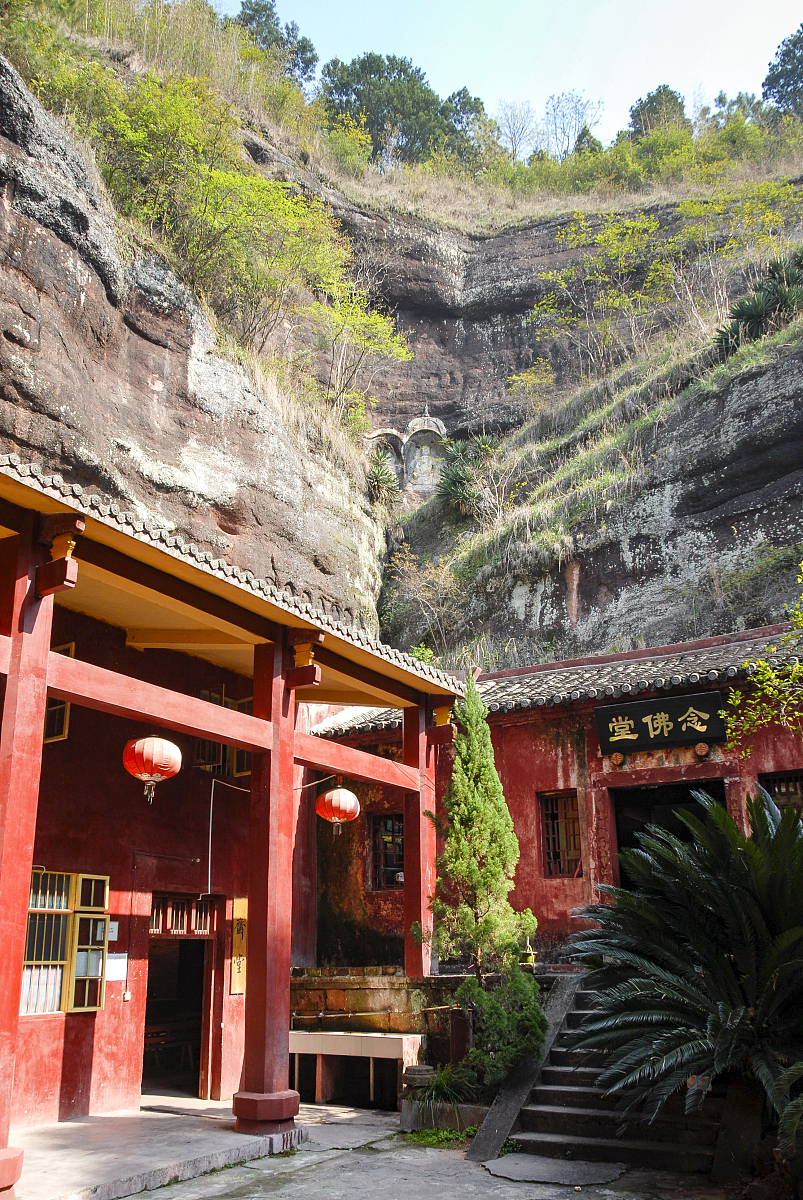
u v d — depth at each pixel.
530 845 12.34
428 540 24.95
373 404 26.53
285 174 28.92
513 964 9.19
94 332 14.65
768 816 8.41
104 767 9.95
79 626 9.80
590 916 8.49
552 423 26.31
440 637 22.42
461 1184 6.94
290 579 18.27
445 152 40.62
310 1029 10.88
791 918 7.29
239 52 32.06
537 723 12.70
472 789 9.91
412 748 11.55
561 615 20.72
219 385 17.19
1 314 12.50
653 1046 6.90
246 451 17.59
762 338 20.91
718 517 19.22
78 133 17.16
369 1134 8.75
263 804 8.74
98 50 23.03
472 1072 8.93
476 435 29.22
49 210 13.57
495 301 31.06
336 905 13.64
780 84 44.56
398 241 30.86
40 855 8.95
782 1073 6.25
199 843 11.02
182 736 11.09
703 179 32.78
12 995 6.11
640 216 29.48
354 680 10.52
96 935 9.39
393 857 13.93
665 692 11.71
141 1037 9.80
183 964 14.81
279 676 9.17
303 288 24.89
